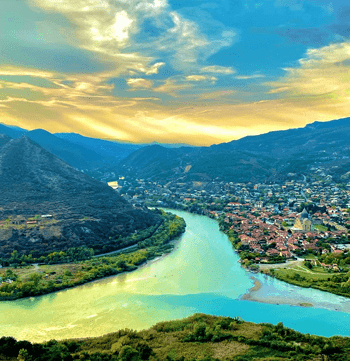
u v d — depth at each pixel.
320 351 129.38
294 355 127.62
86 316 167.50
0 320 163.00
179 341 139.38
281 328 148.12
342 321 162.75
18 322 161.00
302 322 162.00
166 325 153.25
